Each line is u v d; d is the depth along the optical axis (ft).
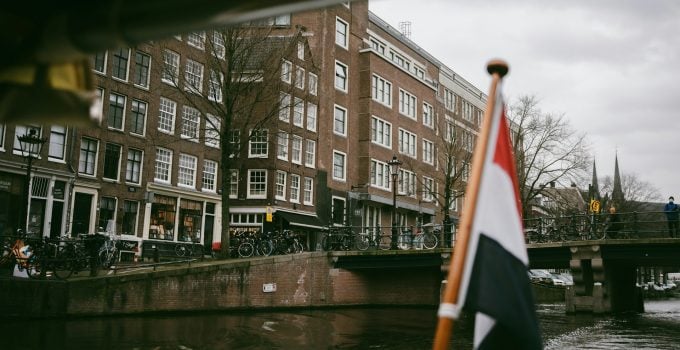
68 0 8.90
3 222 75.41
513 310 9.78
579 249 81.41
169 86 96.27
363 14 136.15
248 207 106.32
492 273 9.93
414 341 56.18
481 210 10.19
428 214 146.61
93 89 10.33
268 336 55.47
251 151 107.76
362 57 132.57
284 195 109.19
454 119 141.90
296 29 112.68
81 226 83.92
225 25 9.09
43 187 79.30
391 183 134.92
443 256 85.92
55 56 9.48
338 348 51.34
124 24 8.85
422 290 93.81
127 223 89.45
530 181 121.19
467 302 10.03
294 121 112.47
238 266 73.82
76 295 56.95
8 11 8.96
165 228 94.94
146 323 57.67
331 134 122.21
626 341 55.52
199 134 100.32
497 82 10.76
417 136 146.00
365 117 130.00
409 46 153.99
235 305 73.10
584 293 82.74
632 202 180.65
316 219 115.34
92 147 85.97
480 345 10.53
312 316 73.87
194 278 68.23
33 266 56.85
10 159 75.97
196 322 60.80
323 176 118.42
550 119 122.62
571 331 63.41
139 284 62.39
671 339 57.00
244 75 95.76
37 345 43.75
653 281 240.53
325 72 122.11
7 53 9.55
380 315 79.36
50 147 80.74
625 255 79.71
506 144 10.75
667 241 76.28
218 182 104.17
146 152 92.38
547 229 88.84
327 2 8.87
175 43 96.32
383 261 88.84
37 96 10.07
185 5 8.46
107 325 54.75
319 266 86.63
